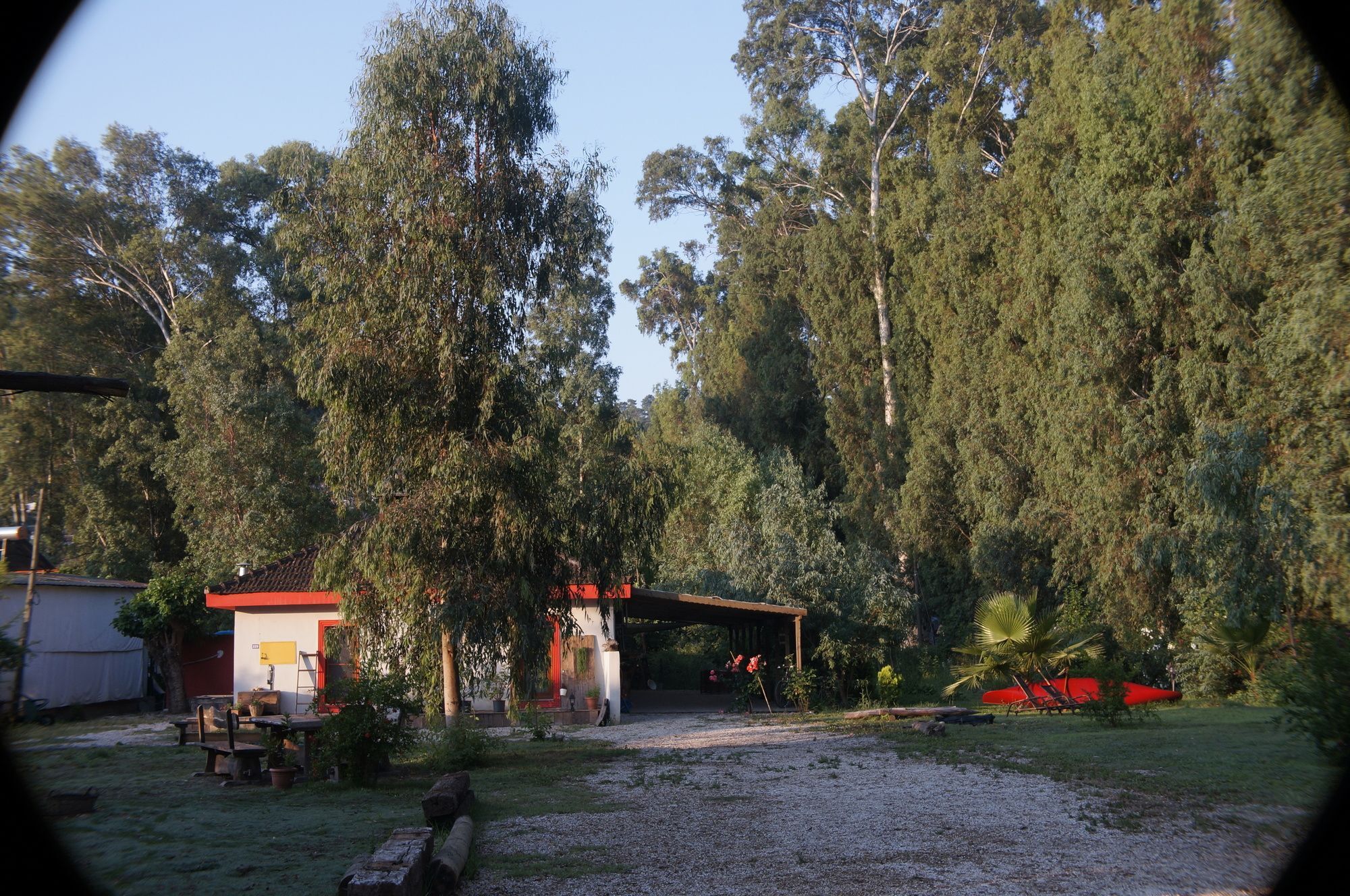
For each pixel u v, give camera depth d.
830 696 23.97
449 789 9.41
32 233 39.22
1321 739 9.56
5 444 36.59
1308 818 8.27
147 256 40.00
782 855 7.84
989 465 31.23
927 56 38.75
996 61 35.88
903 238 37.72
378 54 15.80
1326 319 17.55
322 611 21.81
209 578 32.56
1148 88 24.53
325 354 15.38
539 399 16.92
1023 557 30.22
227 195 43.69
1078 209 25.56
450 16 16.16
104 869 7.41
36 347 37.34
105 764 14.84
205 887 6.86
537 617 15.28
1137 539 24.27
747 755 14.81
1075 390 26.16
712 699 30.22
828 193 45.44
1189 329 23.56
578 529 15.88
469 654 15.43
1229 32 21.70
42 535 38.94
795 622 24.70
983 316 32.69
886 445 38.44
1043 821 8.79
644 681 36.78
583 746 16.64
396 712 17.14
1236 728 15.19
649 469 17.00
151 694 31.89
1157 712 18.84
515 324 16.38
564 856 7.99
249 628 21.78
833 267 40.78
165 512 41.38
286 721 12.88
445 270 15.30
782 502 34.31
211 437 34.56
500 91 15.86
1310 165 17.64
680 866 7.56
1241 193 21.17
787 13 42.88
